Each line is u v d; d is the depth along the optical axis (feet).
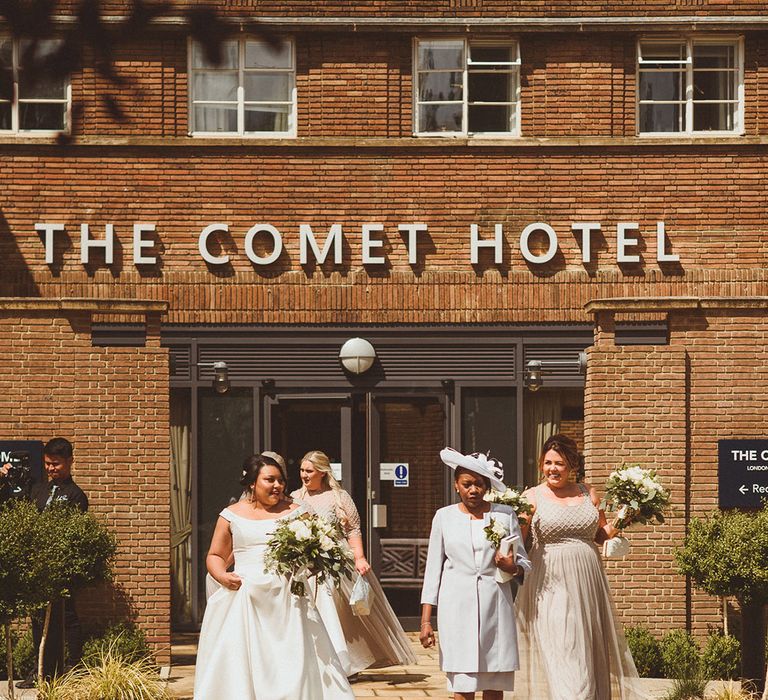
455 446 55.67
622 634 30.27
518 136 56.49
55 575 33.32
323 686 26.84
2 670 41.37
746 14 56.34
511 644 27.40
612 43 56.54
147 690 34.22
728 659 42.52
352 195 56.18
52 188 55.31
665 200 56.08
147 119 55.72
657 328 45.68
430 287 56.03
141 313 44.73
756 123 56.54
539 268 56.08
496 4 56.24
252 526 27.32
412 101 56.44
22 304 45.70
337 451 55.93
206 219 55.83
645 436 44.98
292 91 56.59
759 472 45.57
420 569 55.47
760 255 56.03
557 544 29.43
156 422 43.80
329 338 55.93
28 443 45.65
